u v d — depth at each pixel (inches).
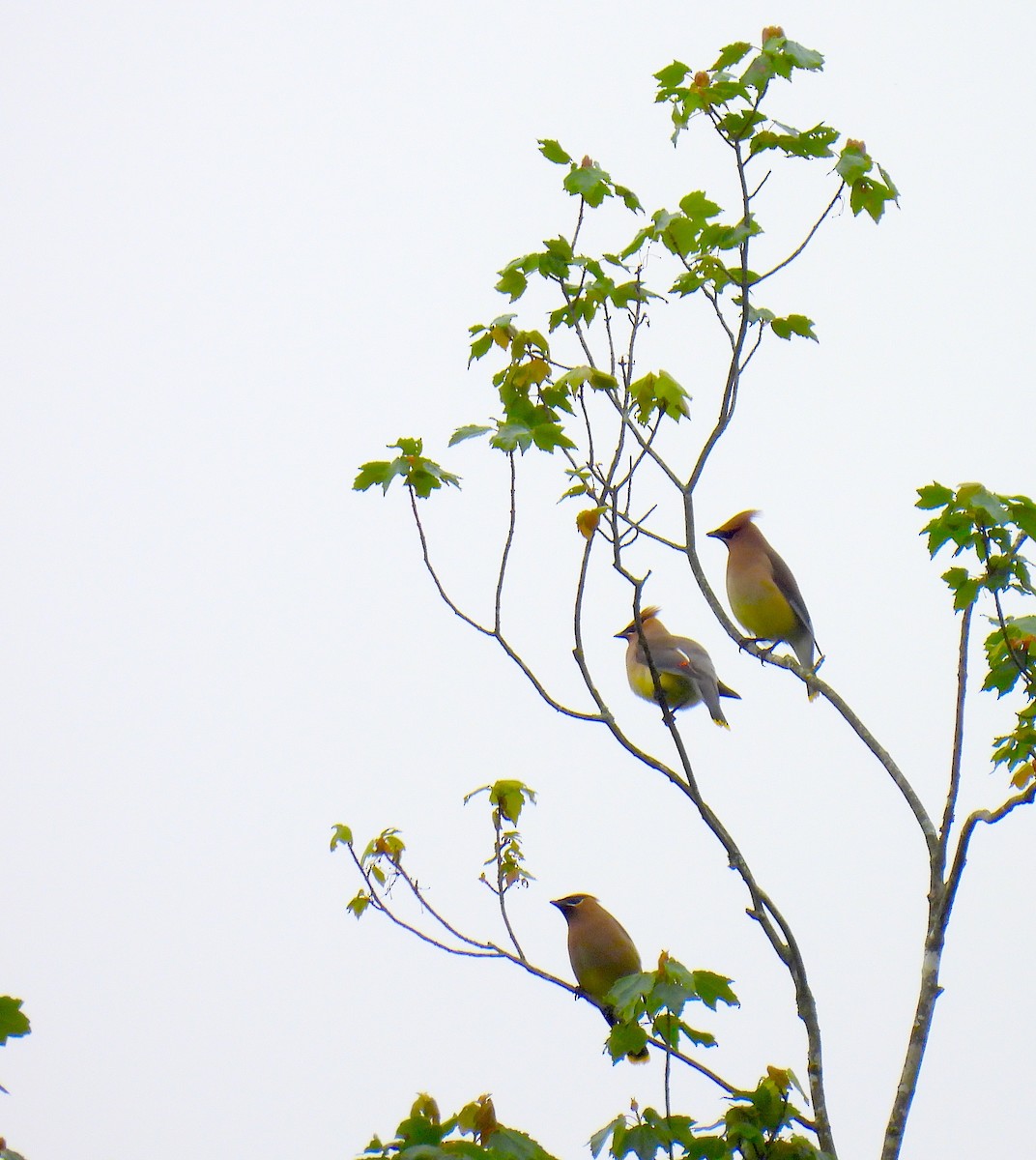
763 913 379.6
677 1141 311.3
